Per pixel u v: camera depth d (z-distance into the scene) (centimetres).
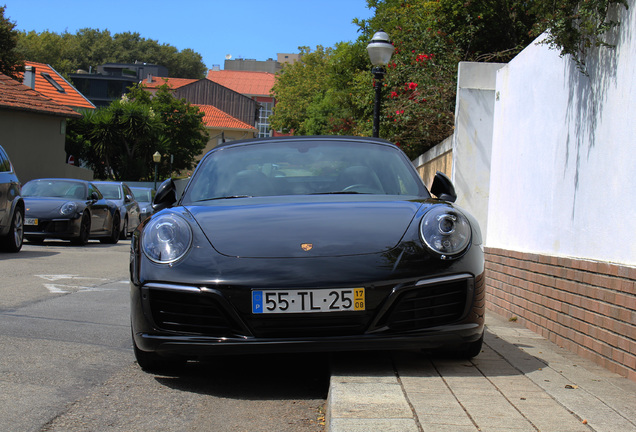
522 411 288
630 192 417
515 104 694
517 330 573
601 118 469
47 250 1295
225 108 8531
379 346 346
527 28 1462
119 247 1538
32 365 416
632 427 271
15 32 3850
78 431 303
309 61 7094
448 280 354
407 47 1603
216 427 311
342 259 351
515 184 680
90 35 14425
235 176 465
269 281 344
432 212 380
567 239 525
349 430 255
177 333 358
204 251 362
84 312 613
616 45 448
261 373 415
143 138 4291
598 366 424
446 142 1099
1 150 1148
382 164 477
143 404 347
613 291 415
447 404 293
